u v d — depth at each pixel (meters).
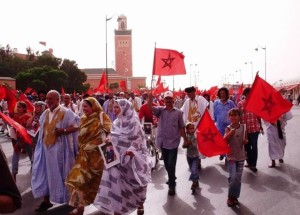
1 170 1.89
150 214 6.16
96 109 6.35
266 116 6.69
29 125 8.59
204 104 10.29
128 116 5.77
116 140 5.69
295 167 9.73
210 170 9.70
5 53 85.62
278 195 7.11
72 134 6.73
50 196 6.49
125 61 140.88
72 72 79.75
